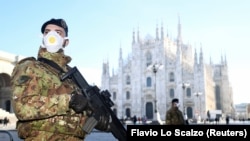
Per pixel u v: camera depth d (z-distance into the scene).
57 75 3.67
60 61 3.84
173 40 107.56
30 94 3.33
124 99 99.06
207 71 101.12
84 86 3.72
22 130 3.44
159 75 94.56
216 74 117.94
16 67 3.62
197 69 90.38
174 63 93.62
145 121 70.44
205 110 87.62
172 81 93.38
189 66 96.50
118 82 100.12
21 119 3.32
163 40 96.31
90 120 3.44
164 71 93.88
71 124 3.51
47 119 3.39
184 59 99.81
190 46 115.56
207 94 95.62
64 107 3.33
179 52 93.62
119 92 99.19
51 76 3.57
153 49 97.12
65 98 3.34
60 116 3.45
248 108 141.88
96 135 27.34
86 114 3.51
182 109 89.38
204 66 92.50
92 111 3.43
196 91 89.19
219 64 119.56
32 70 3.49
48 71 3.62
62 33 3.89
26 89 3.35
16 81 3.40
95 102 3.58
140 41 99.69
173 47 104.88
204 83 89.00
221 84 116.25
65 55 3.95
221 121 87.19
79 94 3.37
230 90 123.56
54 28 3.85
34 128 3.39
